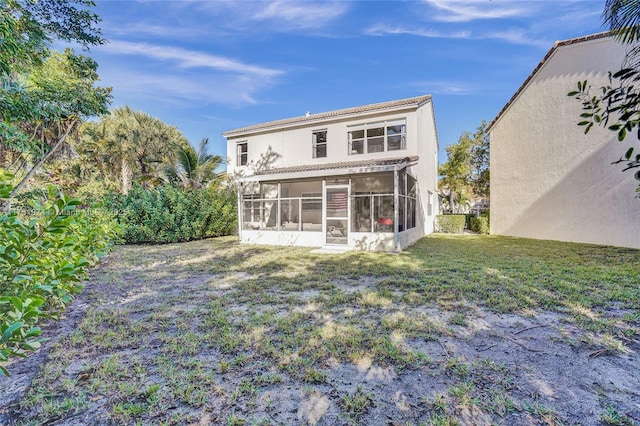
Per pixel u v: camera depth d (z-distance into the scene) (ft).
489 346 11.16
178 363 10.18
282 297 17.63
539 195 45.85
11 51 19.29
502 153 52.54
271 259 30.86
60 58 28.99
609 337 11.66
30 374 9.58
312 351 10.84
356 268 25.61
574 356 10.36
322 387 8.81
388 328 12.78
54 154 41.01
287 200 47.55
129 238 44.16
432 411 7.72
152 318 14.44
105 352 11.03
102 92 31.86
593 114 8.55
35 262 8.21
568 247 36.14
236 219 56.13
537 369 9.55
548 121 44.32
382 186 42.16
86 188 46.78
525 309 14.90
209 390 8.69
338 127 48.26
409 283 20.11
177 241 46.85
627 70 7.75
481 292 17.76
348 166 40.96
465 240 46.14
